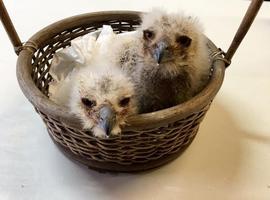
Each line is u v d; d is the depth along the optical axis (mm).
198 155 363
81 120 271
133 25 421
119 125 266
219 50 344
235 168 351
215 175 345
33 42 346
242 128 390
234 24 526
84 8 546
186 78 336
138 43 345
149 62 329
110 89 281
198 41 337
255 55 477
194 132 346
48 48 384
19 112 400
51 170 347
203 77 341
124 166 331
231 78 446
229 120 398
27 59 326
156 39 321
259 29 516
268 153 366
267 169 351
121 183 337
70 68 390
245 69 458
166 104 334
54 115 275
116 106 276
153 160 333
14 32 333
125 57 350
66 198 325
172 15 341
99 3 557
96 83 284
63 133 307
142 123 264
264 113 407
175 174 346
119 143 292
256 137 381
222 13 546
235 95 426
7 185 334
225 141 376
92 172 346
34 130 383
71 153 339
